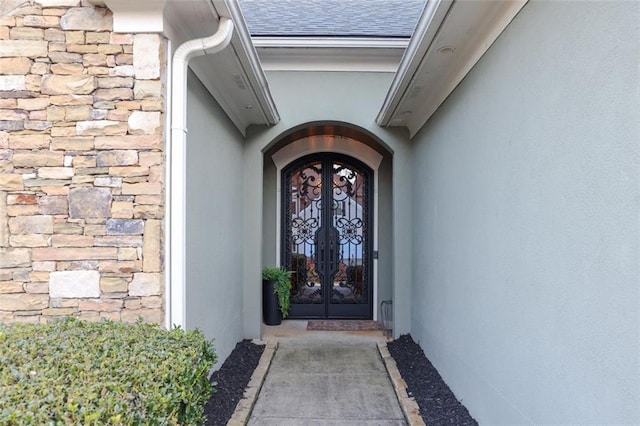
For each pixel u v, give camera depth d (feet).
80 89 8.19
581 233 5.52
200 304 10.82
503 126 8.06
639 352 4.50
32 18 8.18
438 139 12.98
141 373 5.53
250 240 17.53
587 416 5.38
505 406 7.92
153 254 8.19
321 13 19.22
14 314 8.07
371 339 17.84
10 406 4.37
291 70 17.24
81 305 8.14
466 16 8.38
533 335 6.82
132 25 8.16
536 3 6.78
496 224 8.38
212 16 8.68
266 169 21.18
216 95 12.40
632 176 4.60
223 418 10.34
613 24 4.91
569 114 5.82
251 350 15.80
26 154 8.16
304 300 21.33
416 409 10.72
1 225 8.13
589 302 5.35
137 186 8.21
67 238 8.16
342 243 21.42
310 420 10.68
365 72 17.24
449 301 11.69
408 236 17.38
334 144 20.80
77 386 4.98
